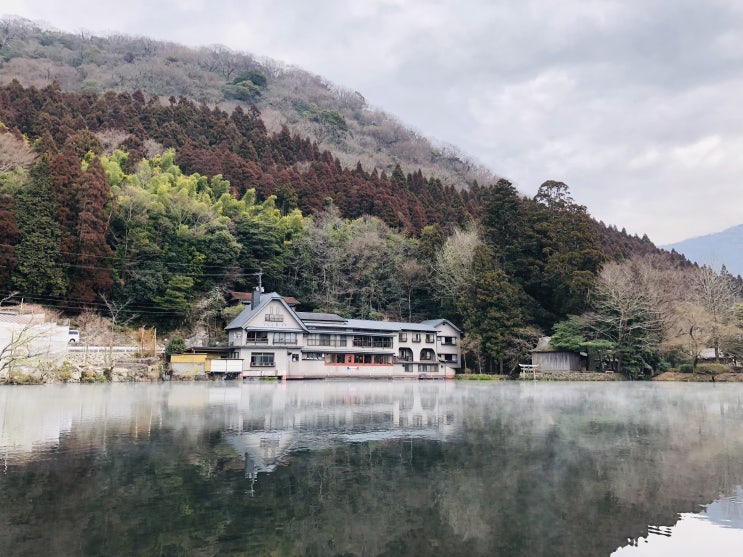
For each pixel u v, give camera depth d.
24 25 169.50
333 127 155.00
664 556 6.14
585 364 52.50
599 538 6.67
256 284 60.53
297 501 7.87
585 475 9.61
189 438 12.71
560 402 23.38
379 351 54.25
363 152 143.62
